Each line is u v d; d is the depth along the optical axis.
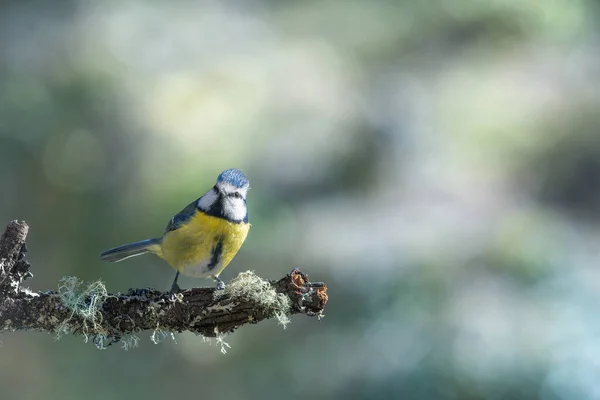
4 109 14.12
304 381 12.92
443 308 13.12
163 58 15.39
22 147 13.91
